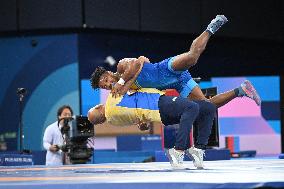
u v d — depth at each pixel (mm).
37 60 20078
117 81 7969
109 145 19828
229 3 21469
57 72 19906
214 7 21281
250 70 22125
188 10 21016
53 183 5031
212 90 10898
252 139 21656
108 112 7586
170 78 7852
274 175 5484
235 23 21484
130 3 20359
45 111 19922
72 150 12266
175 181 4715
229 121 21438
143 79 7633
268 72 22297
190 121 7258
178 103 7312
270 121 21875
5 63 20266
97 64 20062
